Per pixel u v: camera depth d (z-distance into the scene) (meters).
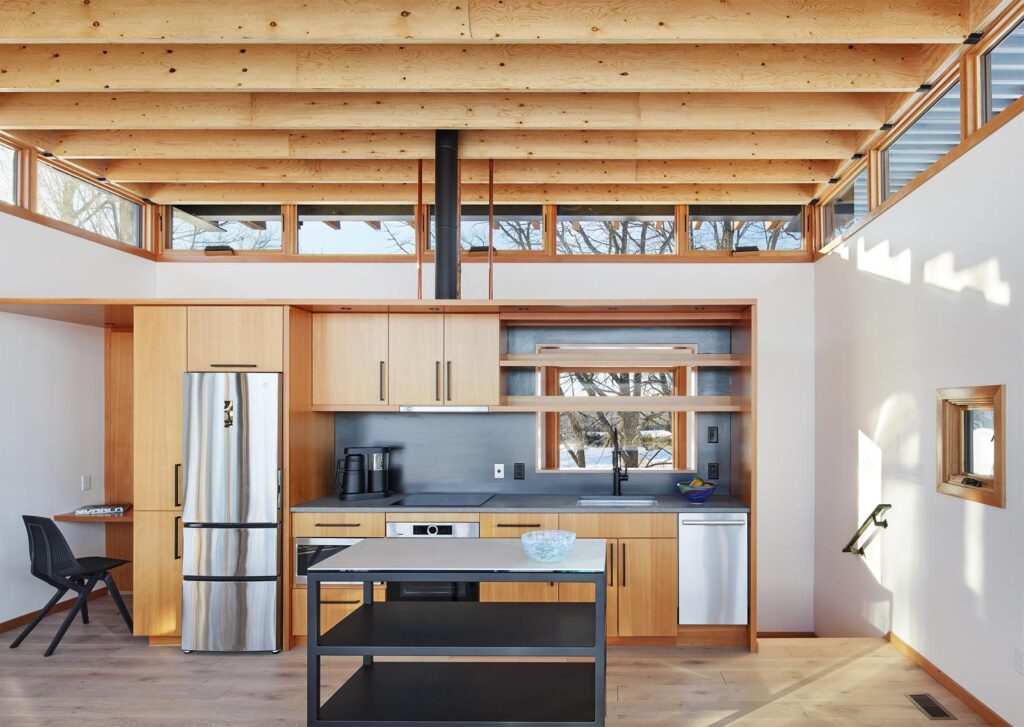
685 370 5.33
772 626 5.71
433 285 5.86
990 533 3.25
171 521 4.47
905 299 4.15
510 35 3.26
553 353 5.21
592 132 4.70
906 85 3.72
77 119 4.19
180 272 5.92
